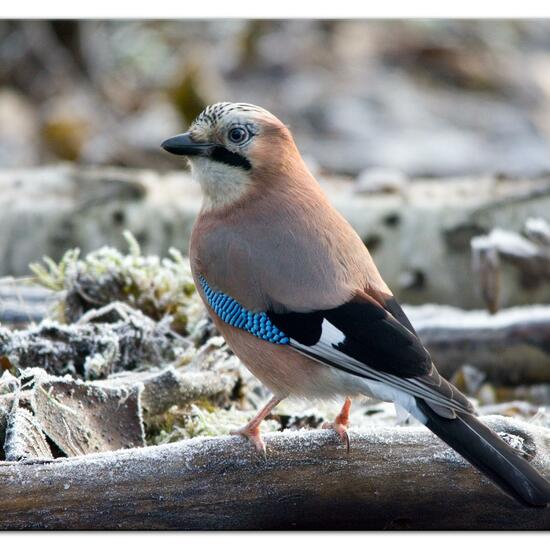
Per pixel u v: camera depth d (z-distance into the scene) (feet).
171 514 22.57
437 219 43.70
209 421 26.86
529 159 64.08
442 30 76.13
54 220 43.65
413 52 74.18
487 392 35.12
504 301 41.78
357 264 25.52
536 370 35.76
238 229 26.30
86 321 29.86
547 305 41.52
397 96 68.90
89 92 66.54
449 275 43.78
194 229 27.48
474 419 22.61
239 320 25.76
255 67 70.28
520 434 24.02
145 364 29.37
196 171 27.25
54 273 33.12
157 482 22.43
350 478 23.11
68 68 67.51
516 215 43.29
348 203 44.42
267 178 26.71
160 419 27.12
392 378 23.44
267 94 67.67
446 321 36.09
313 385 24.94
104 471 22.26
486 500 23.40
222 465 22.77
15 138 62.49
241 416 27.76
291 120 65.51
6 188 44.65
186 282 31.76
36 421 24.11
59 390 25.21
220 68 69.82
